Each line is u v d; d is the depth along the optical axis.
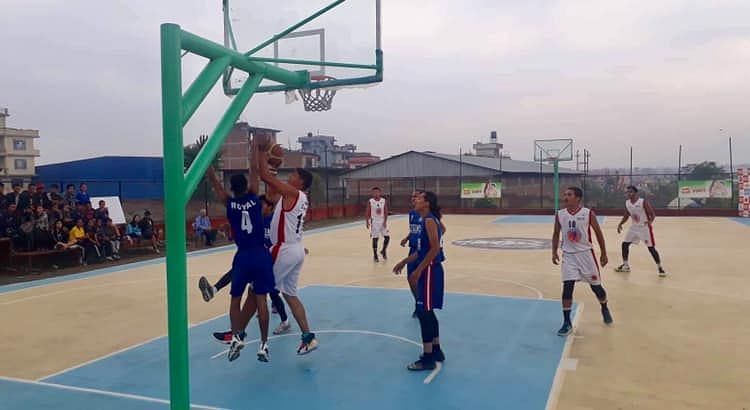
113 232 15.02
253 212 5.50
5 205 13.48
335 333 7.10
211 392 5.14
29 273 12.63
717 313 8.00
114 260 14.76
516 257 14.13
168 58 3.76
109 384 5.45
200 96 4.50
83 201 15.11
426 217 5.61
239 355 5.90
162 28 3.77
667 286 10.02
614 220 26.28
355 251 15.93
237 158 37.62
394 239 19.27
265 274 5.54
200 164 4.29
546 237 19.14
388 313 8.15
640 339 6.72
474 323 7.52
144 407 4.88
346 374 5.59
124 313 8.56
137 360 6.19
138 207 30.52
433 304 5.66
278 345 6.59
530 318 7.77
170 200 3.76
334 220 28.97
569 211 7.02
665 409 4.67
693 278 10.81
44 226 13.41
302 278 11.31
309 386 5.27
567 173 43.78
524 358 6.04
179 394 3.79
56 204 14.30
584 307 8.42
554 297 9.18
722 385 5.21
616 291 9.57
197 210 27.28
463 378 5.44
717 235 19.00
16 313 8.63
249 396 5.04
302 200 5.94
